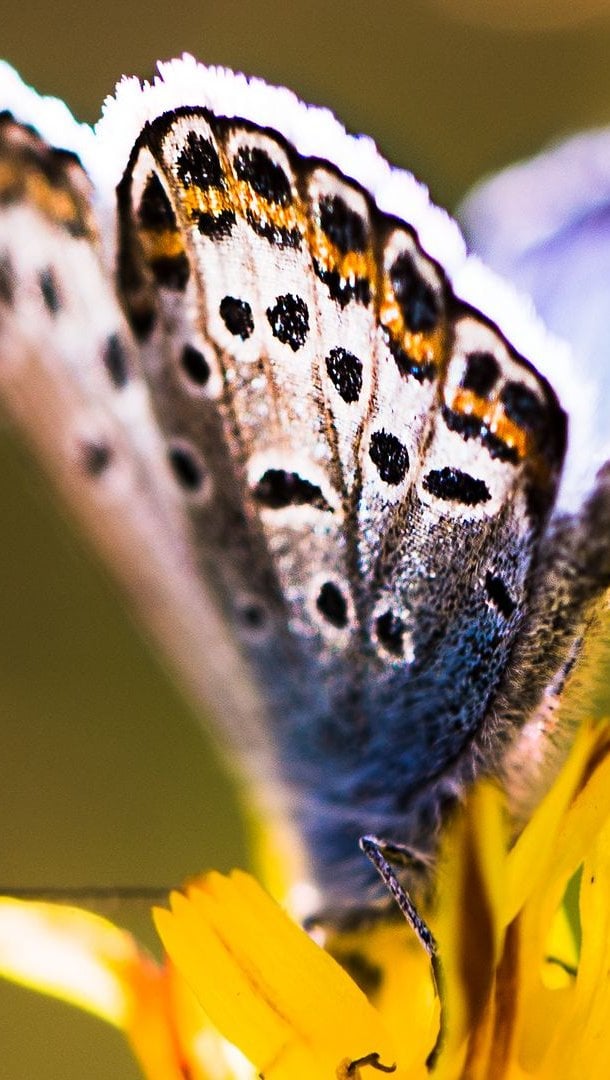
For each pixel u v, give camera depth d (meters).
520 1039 0.06
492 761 0.06
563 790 0.06
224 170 0.06
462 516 0.06
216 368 0.06
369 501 0.06
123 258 0.06
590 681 0.06
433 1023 0.06
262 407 0.06
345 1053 0.06
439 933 0.06
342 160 0.06
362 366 0.06
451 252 0.06
